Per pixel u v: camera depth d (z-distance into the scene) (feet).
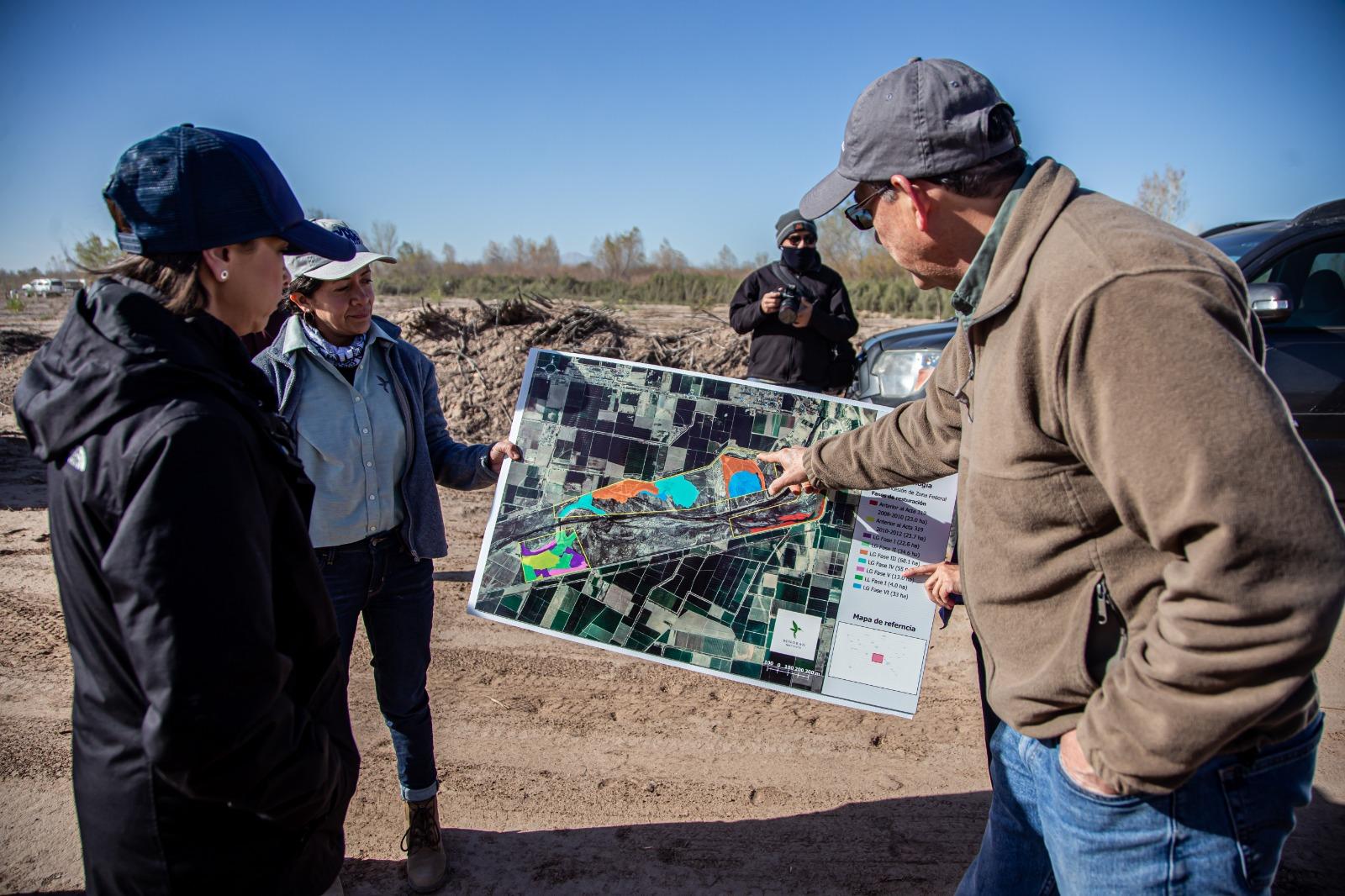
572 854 8.73
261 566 4.27
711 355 30.12
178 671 3.89
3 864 8.37
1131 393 3.98
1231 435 3.76
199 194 4.47
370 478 7.72
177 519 3.91
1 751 10.11
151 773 4.42
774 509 8.79
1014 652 5.00
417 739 8.21
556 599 8.87
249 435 4.35
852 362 19.81
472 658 12.91
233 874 4.71
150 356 4.09
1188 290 3.96
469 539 18.28
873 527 8.62
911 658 8.45
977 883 6.14
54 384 4.16
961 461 5.57
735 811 9.46
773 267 19.35
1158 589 4.46
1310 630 3.72
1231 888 4.53
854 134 5.32
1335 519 3.78
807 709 11.72
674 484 9.02
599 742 10.76
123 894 4.63
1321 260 16.62
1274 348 15.75
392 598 8.16
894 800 9.70
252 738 4.22
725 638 8.67
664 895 8.19
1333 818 9.24
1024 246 4.64
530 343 29.68
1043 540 4.67
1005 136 4.96
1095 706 4.42
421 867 8.21
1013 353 4.55
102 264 4.75
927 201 5.15
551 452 9.21
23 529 17.51
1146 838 4.58
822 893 8.24
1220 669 3.87
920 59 5.19
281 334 7.63
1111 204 4.59
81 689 4.53
